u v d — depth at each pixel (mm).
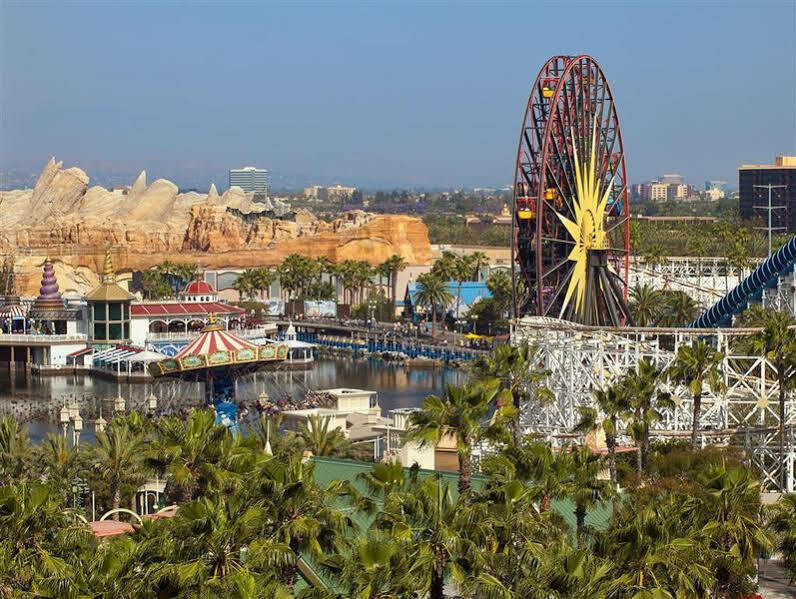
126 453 127438
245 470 91000
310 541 78188
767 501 138125
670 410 160125
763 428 154750
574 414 162125
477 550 73562
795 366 150125
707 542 86938
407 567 72250
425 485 78688
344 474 103938
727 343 161125
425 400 91938
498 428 93500
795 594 106812
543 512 84375
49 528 87125
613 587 73562
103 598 75250
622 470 130125
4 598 77438
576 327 168625
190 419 97812
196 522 76562
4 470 130750
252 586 71688
